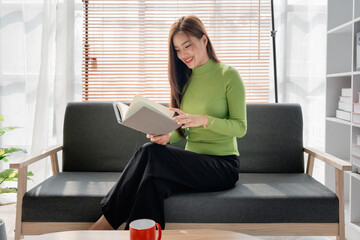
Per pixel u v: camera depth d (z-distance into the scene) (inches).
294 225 61.9
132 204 60.3
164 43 103.6
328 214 61.5
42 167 96.3
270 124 82.5
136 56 105.7
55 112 97.6
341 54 86.6
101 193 63.4
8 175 88.2
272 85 104.1
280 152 81.7
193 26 70.0
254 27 103.1
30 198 62.2
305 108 101.4
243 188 66.8
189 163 62.7
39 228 62.6
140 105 56.0
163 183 59.6
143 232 35.6
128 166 62.4
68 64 99.1
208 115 70.4
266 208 61.3
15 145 104.9
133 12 104.3
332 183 87.3
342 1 85.8
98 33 103.3
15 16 102.3
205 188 64.4
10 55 102.9
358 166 72.6
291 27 101.3
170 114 60.7
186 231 45.9
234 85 69.1
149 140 83.3
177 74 74.2
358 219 76.8
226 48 105.0
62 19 96.8
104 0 101.3
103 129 83.4
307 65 101.1
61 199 62.2
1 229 39.2
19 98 104.2
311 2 100.6
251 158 81.9
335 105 87.2
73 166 82.6
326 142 87.4
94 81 102.9
